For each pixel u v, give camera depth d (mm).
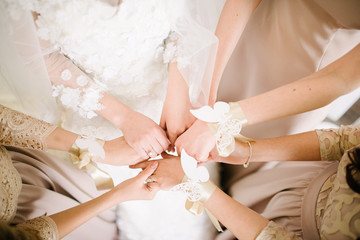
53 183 779
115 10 633
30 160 762
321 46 766
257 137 904
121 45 686
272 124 864
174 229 817
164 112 784
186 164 644
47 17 632
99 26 651
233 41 773
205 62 728
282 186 789
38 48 661
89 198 813
